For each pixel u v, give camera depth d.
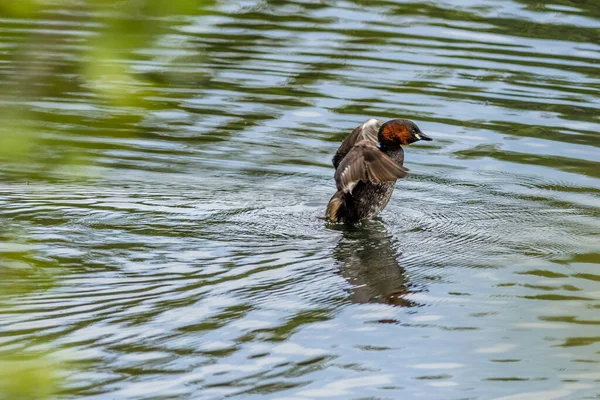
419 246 16.08
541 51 27.97
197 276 14.20
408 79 25.66
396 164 15.55
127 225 16.64
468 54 27.62
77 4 5.75
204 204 18.06
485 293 13.84
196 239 16.02
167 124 22.70
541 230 17.08
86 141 21.38
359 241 16.22
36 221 16.69
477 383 10.80
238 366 11.07
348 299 13.41
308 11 31.55
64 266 14.45
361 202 17.27
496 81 25.62
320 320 12.59
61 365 10.87
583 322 12.73
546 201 18.73
